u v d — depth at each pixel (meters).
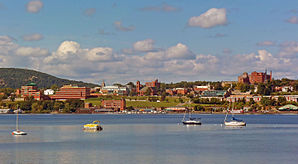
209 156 116.19
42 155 117.81
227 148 132.38
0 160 109.62
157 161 108.31
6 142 149.50
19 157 114.25
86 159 111.06
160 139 160.62
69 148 132.62
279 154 119.38
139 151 125.69
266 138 163.62
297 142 148.88
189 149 130.12
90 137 169.12
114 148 132.75
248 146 137.38
